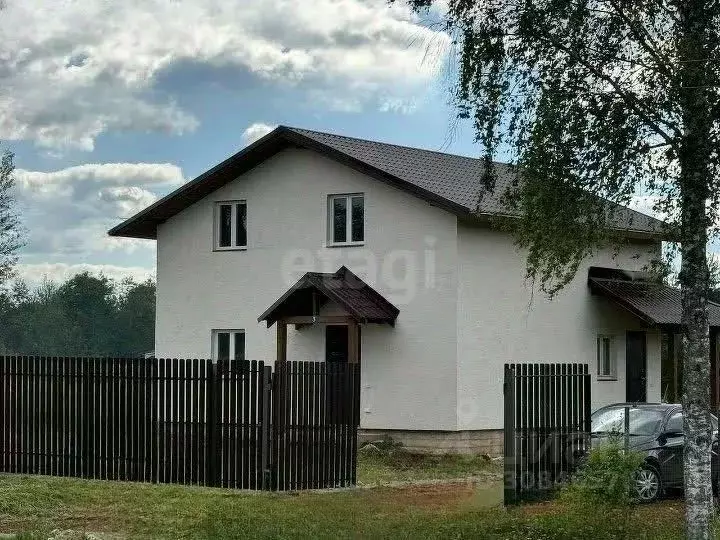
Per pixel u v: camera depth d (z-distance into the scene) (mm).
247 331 28672
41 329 77062
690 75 12570
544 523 13789
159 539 13328
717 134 12797
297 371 17672
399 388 25594
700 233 13172
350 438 18484
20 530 13836
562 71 13352
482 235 25688
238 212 29141
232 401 17500
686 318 13328
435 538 13383
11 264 58031
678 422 18469
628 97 13188
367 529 13969
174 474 17891
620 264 30016
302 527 14008
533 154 13375
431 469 22672
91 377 18547
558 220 13562
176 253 30062
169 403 17938
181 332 29859
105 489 17078
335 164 27094
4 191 57781
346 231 26984
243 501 16047
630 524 13805
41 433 18922
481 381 25438
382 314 25344
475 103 13508
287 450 17484
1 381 19281
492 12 13445
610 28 13266
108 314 80562
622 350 30000
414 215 25656
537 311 27094
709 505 13203
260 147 27875
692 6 12883
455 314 24859
